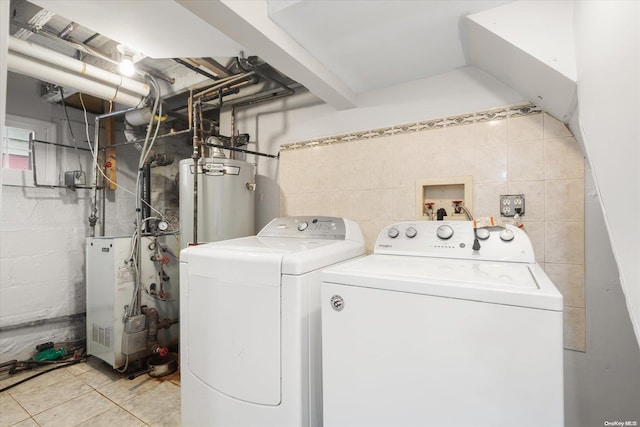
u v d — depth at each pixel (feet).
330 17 4.24
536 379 2.52
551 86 4.06
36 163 8.28
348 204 6.66
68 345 8.55
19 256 7.95
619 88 2.41
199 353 4.42
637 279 2.18
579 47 3.40
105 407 6.05
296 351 3.62
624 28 2.29
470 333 2.74
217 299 4.22
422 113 5.90
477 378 2.72
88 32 6.14
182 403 4.64
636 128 2.14
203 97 7.62
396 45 4.87
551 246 4.79
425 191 5.93
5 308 7.72
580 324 4.61
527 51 3.81
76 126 9.10
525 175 4.99
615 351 4.43
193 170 6.61
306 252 4.02
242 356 3.98
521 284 2.80
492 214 5.20
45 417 5.74
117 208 9.80
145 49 5.57
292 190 7.43
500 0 3.87
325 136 7.00
